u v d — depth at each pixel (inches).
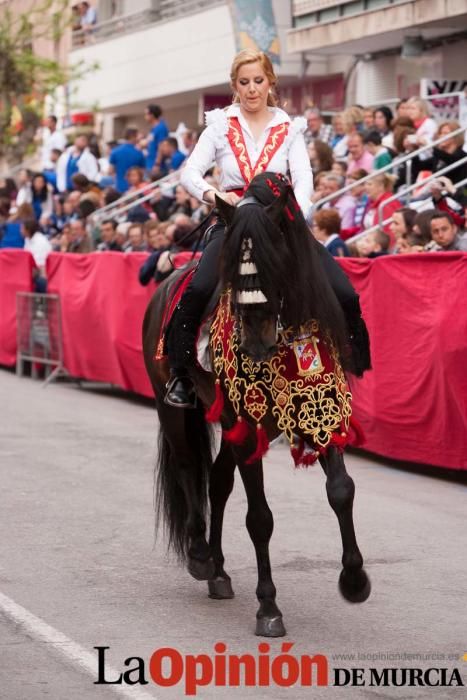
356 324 379.9
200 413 432.8
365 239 720.3
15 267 1069.1
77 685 326.3
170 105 1665.8
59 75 1689.2
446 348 581.6
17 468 637.3
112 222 1029.2
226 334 366.6
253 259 338.3
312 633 371.6
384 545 480.4
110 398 924.0
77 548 477.1
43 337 1016.2
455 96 963.3
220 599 411.2
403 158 797.9
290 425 358.0
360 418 663.1
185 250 820.0
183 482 430.0
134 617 388.8
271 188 351.6
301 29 1237.7
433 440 605.3
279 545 481.4
